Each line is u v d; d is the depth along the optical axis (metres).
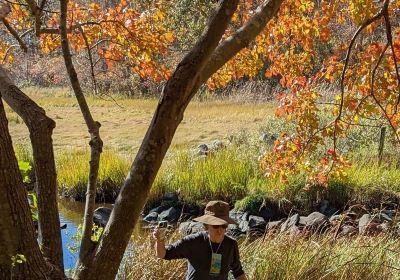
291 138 8.88
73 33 7.52
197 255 5.23
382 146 18.52
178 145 25.86
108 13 7.58
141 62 7.80
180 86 3.01
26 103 3.31
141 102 42.56
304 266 7.69
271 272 7.66
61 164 20.73
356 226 13.27
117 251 3.10
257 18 3.30
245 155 19.64
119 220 3.08
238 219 16.30
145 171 3.06
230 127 29.91
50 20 6.83
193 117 34.00
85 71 25.45
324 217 15.09
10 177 2.76
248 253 8.23
